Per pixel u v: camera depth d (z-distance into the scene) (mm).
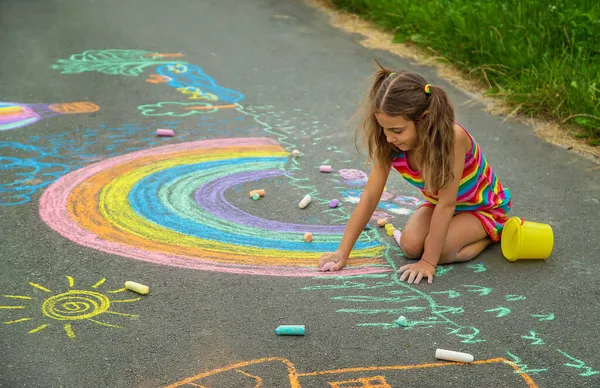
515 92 6422
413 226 3779
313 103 6414
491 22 7270
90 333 3021
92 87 6520
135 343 2965
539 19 7078
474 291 3488
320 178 4895
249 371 2811
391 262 3771
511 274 3670
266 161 5145
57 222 4031
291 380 2764
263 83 6891
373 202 3752
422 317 3238
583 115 5711
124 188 4551
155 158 5074
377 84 3514
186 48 7863
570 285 3576
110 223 4062
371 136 3623
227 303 3297
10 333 2994
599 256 3898
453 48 7445
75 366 2801
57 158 4953
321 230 4125
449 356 2908
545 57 6520
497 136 5781
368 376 2805
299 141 5562
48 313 3152
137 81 6754
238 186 4695
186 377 2764
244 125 5840
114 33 8281
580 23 6922
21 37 7938
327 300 3357
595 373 2871
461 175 3588
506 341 3072
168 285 3434
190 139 5477
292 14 9391
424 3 8289
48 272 3498
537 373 2859
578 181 4973
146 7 9508
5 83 6484
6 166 4766
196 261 3686
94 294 3324
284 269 3646
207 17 9141
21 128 5457
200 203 4406
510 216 4391
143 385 2709
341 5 9656
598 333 3158
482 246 3871
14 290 3324
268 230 4094
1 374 2729
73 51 7555
